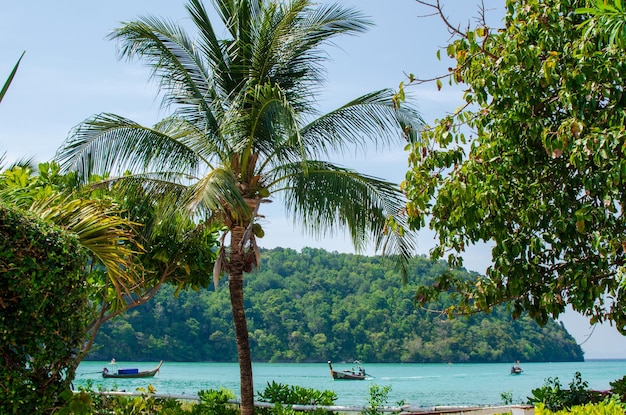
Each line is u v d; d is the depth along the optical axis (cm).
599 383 5725
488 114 734
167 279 1291
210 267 1298
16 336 594
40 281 596
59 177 1159
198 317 7806
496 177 696
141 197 1122
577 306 678
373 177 1137
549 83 645
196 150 1127
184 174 1141
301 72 1191
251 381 1128
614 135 582
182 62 1170
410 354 7731
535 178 744
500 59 682
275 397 1258
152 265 1206
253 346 7781
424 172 741
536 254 721
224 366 7956
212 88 1179
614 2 486
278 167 1182
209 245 1290
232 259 1149
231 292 1147
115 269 750
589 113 646
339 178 1137
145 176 1114
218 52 1190
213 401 1212
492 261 739
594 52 627
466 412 1026
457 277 828
